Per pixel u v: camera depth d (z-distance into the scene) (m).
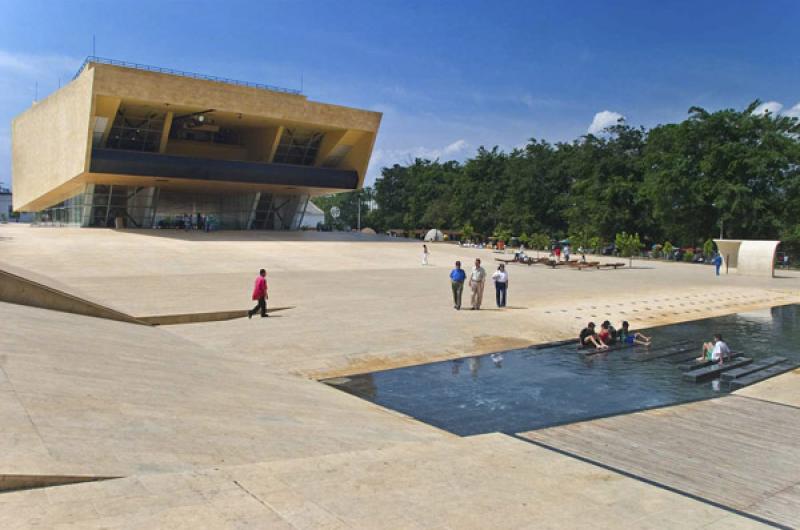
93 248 34.06
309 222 114.88
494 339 15.16
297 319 17.16
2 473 4.17
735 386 11.06
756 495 6.25
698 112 54.41
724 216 51.16
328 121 50.28
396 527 4.31
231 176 49.31
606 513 4.92
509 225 75.69
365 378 11.49
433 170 97.88
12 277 12.97
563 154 75.94
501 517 4.65
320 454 6.09
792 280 34.06
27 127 56.16
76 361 8.10
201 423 6.39
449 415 9.30
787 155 50.72
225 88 44.75
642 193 58.53
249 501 4.50
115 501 4.23
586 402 10.07
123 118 46.41
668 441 8.05
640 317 19.53
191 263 30.81
